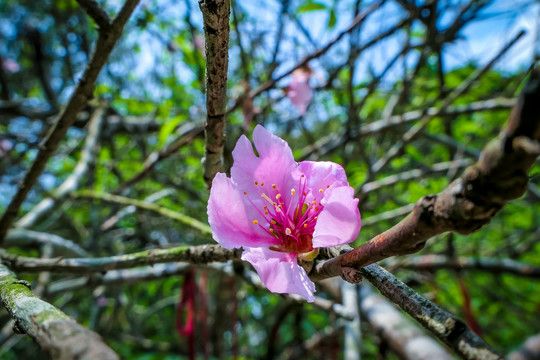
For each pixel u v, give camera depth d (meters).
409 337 1.45
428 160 4.51
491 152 0.50
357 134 3.05
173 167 4.54
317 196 1.14
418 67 2.91
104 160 3.84
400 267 3.24
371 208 3.79
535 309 4.16
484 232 4.56
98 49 1.46
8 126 4.32
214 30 0.95
